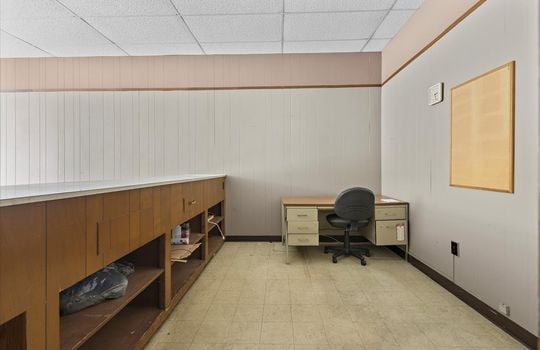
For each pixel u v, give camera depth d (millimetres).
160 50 3541
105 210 1216
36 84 3736
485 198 1834
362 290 2289
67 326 1184
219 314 1915
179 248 2320
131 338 1473
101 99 3758
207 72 3752
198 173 3779
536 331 1499
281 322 1815
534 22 1479
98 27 2916
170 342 1605
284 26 2943
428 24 2488
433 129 2441
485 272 1847
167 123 3777
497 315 1750
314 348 1554
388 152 3465
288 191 3771
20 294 817
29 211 844
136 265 1831
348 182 3734
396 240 2945
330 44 3414
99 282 1391
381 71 3678
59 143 3768
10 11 2596
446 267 2281
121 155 3787
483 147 1836
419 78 2666
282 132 3758
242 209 3803
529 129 1517
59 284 962
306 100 3738
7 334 841
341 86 3717
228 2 2516
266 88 3748
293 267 2834
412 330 1720
